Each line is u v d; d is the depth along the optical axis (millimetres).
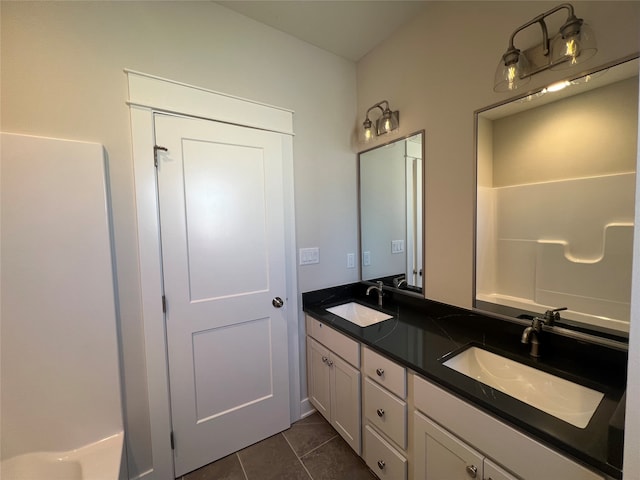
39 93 1141
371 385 1373
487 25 1318
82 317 1210
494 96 1312
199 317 1536
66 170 1166
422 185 1676
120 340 1333
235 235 1631
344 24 1704
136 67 1326
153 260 1394
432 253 1643
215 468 1561
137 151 1338
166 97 1398
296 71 1827
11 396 1102
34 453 1143
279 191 1775
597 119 1030
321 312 1805
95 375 1239
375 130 1923
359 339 1411
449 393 1010
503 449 856
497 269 1353
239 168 1629
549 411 996
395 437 1252
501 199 1321
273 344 1792
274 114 1738
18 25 1105
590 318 1082
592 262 1069
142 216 1361
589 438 717
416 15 1635
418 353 1213
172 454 1484
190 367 1521
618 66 974
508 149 1283
